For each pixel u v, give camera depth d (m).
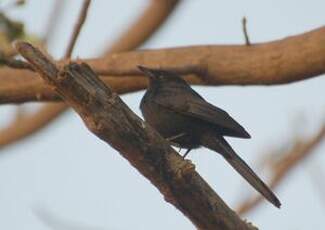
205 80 13.27
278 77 12.88
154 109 11.73
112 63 13.47
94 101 8.61
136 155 8.93
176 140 11.80
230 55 13.10
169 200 9.25
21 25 13.38
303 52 12.62
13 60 12.32
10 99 13.80
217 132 11.52
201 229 9.49
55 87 8.65
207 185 9.09
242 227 9.32
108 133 8.76
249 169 10.61
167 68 12.83
